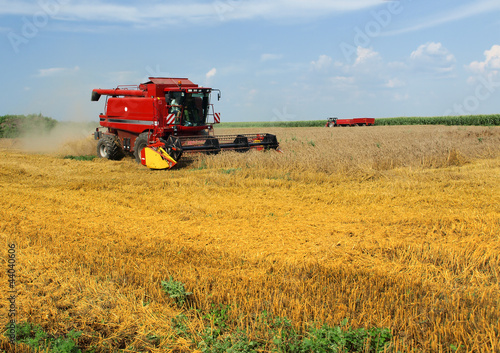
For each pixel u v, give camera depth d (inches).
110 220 313.9
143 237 268.8
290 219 314.8
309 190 416.2
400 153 590.6
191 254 236.2
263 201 374.0
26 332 157.6
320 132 1451.8
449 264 218.2
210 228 292.0
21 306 177.9
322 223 303.6
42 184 465.4
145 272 207.6
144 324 164.4
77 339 153.9
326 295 180.7
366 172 489.7
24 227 290.5
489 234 268.1
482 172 512.1
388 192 400.2
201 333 156.2
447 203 356.5
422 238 266.7
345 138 1013.2
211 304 175.5
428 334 150.1
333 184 446.9
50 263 221.5
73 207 355.9
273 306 170.4
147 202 372.8
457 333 147.6
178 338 154.9
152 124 633.0
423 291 186.5
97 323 166.7
